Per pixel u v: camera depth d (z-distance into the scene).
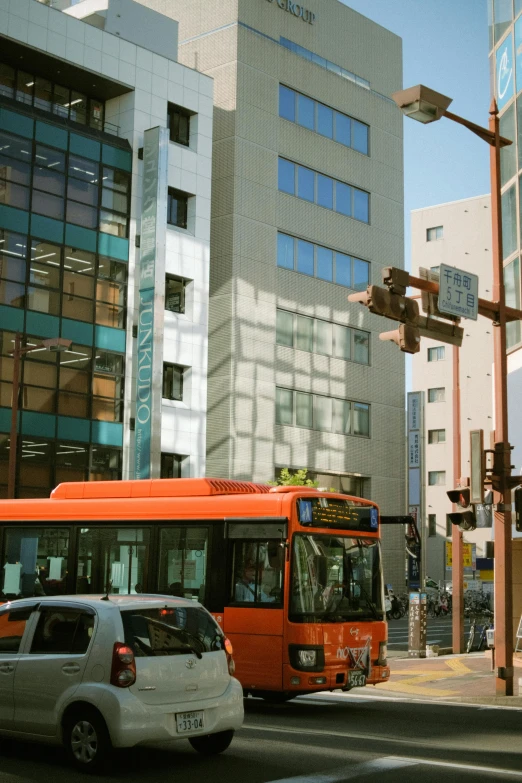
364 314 56.22
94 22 45.75
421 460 42.31
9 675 9.52
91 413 40.06
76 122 40.94
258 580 14.49
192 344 44.22
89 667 9.04
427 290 16.08
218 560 14.84
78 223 40.44
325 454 52.66
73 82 42.78
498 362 17.39
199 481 15.55
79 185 40.66
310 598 14.30
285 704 15.84
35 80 42.09
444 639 35.53
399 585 56.00
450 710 14.95
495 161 17.81
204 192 45.78
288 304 51.28
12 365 37.56
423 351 79.12
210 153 46.38
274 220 50.97
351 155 56.56
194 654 9.45
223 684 9.69
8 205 37.94
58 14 40.94
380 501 56.00
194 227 45.12
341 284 54.97
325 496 14.95
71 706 9.09
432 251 79.94
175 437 42.94
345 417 54.41
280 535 14.41
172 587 15.23
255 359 48.97
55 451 38.56
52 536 16.81
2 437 36.88
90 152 41.25
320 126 54.78
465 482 16.88
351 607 14.88
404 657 26.84
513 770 9.26
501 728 12.56
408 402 43.09
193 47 51.81
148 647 9.14
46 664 9.30
